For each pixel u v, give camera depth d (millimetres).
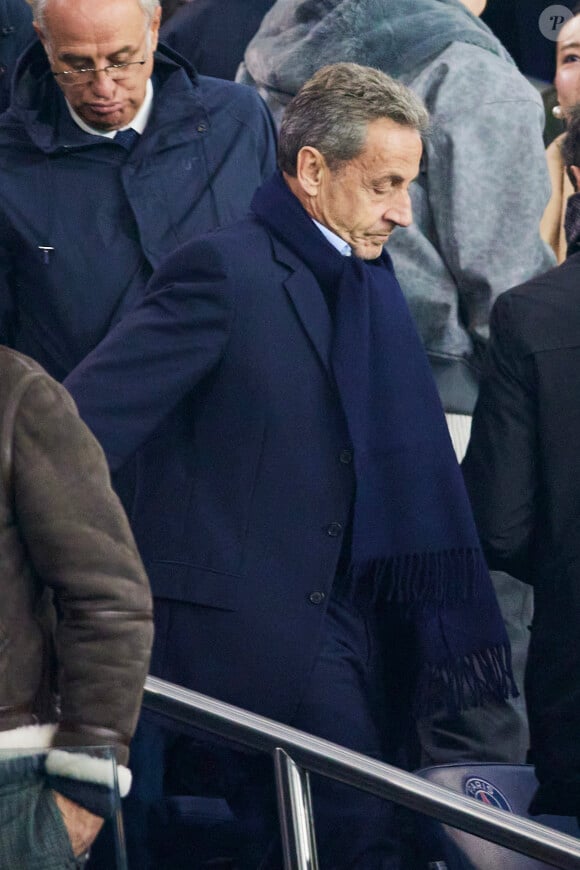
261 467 10664
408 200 11133
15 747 7379
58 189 12812
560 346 11359
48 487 7531
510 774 12094
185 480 10773
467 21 15188
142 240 12680
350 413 10727
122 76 12312
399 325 11430
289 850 9039
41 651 7645
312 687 10742
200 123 13062
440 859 9273
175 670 10602
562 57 16484
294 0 15070
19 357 7742
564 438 11258
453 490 11266
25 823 7137
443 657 11469
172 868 9023
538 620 11266
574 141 11930
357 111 10844
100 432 10422
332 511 10742
